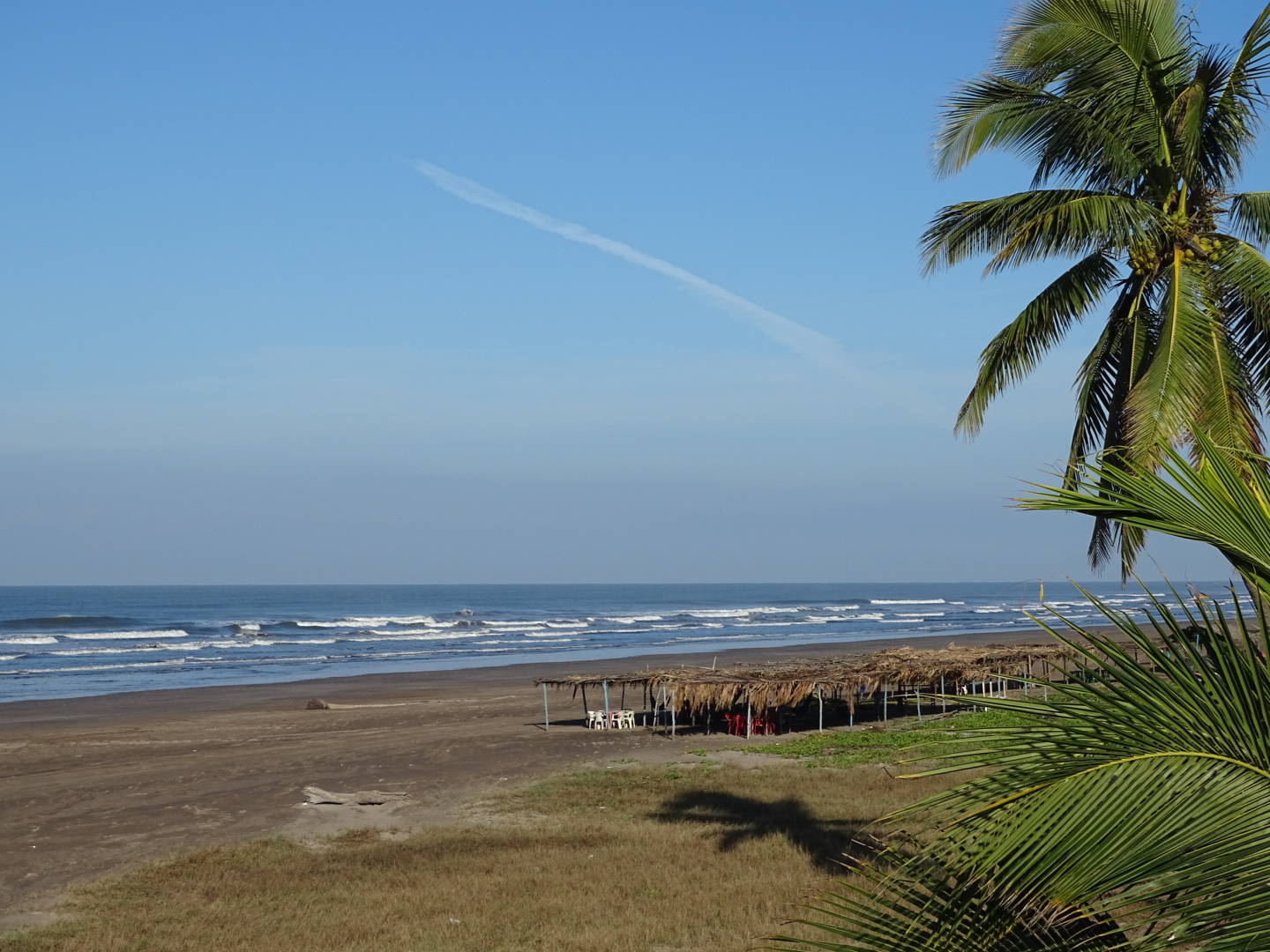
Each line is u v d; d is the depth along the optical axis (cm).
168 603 17250
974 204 1298
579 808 2034
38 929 1346
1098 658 396
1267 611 382
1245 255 1092
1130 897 339
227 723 3500
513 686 4825
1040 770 363
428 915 1361
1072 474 482
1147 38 1133
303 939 1273
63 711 3884
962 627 10275
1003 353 1332
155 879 1577
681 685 2923
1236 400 991
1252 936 304
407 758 2680
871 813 1825
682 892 1415
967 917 391
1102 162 1238
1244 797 332
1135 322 1148
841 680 2980
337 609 15338
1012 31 1222
